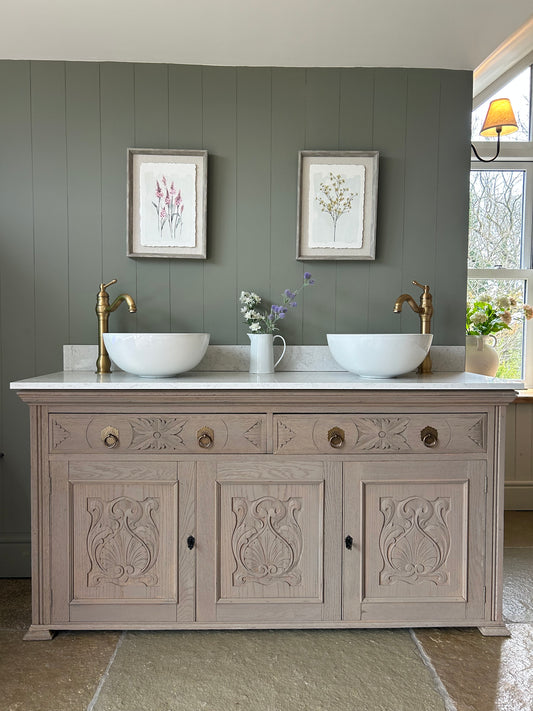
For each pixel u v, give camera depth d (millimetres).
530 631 1826
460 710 1437
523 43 2844
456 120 2275
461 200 2287
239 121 2236
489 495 1793
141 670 1596
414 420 1771
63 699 1469
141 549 1751
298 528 1764
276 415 1753
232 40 2068
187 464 1744
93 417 1740
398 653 1691
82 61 2205
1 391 2242
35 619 1756
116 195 2232
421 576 1784
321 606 1767
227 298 2270
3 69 2191
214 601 1757
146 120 2223
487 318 2953
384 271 2295
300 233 2244
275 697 1479
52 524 1745
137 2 1854
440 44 2105
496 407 1785
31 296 2236
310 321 2287
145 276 2250
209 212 2248
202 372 2207
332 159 2240
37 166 2213
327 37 2057
